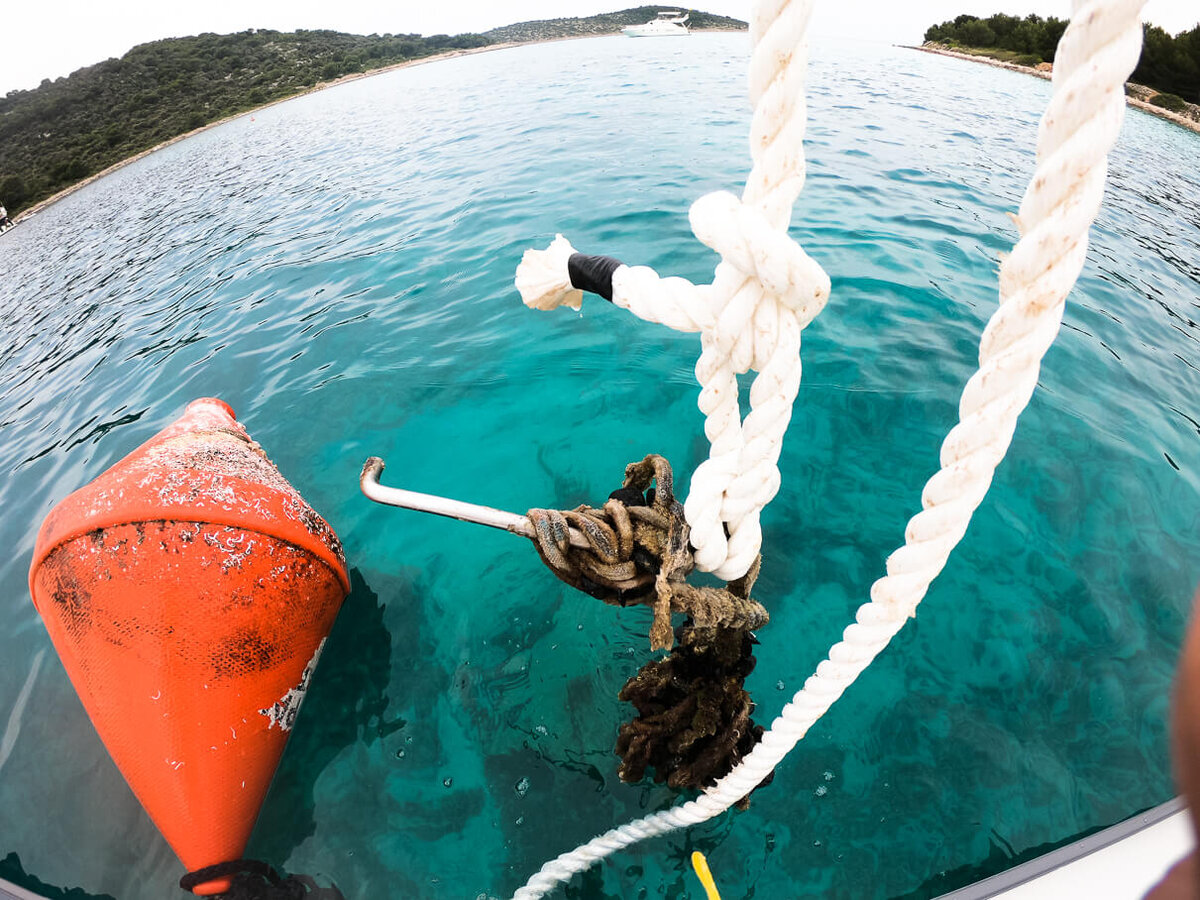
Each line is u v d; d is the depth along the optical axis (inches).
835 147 455.5
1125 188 427.2
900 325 226.1
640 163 426.0
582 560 80.7
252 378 239.1
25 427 252.4
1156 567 144.8
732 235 51.8
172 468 120.9
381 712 128.0
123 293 367.6
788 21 45.2
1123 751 115.6
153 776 107.3
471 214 370.9
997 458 45.4
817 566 149.3
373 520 168.6
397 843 110.2
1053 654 130.1
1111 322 244.7
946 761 115.3
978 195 367.6
